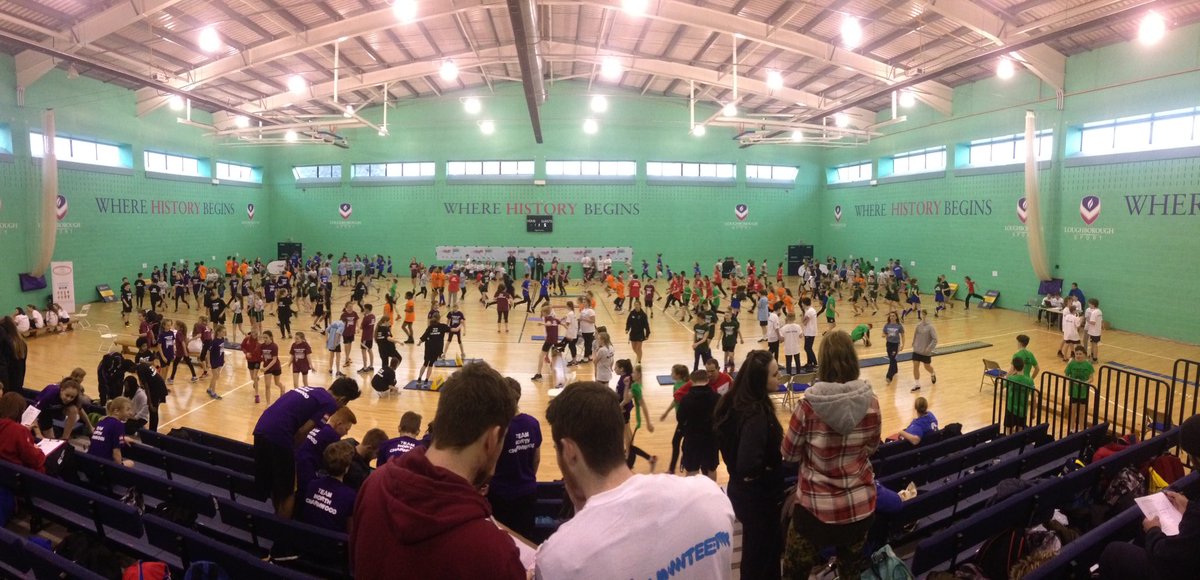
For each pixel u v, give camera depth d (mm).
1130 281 18453
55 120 21094
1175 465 5230
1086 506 4703
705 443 5859
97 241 23359
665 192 34094
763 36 17750
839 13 16734
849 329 19672
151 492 5477
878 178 30375
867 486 2908
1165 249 17406
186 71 18891
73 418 7609
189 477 6340
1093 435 6746
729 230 34719
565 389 1733
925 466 5906
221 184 30516
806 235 35625
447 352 16172
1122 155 18453
